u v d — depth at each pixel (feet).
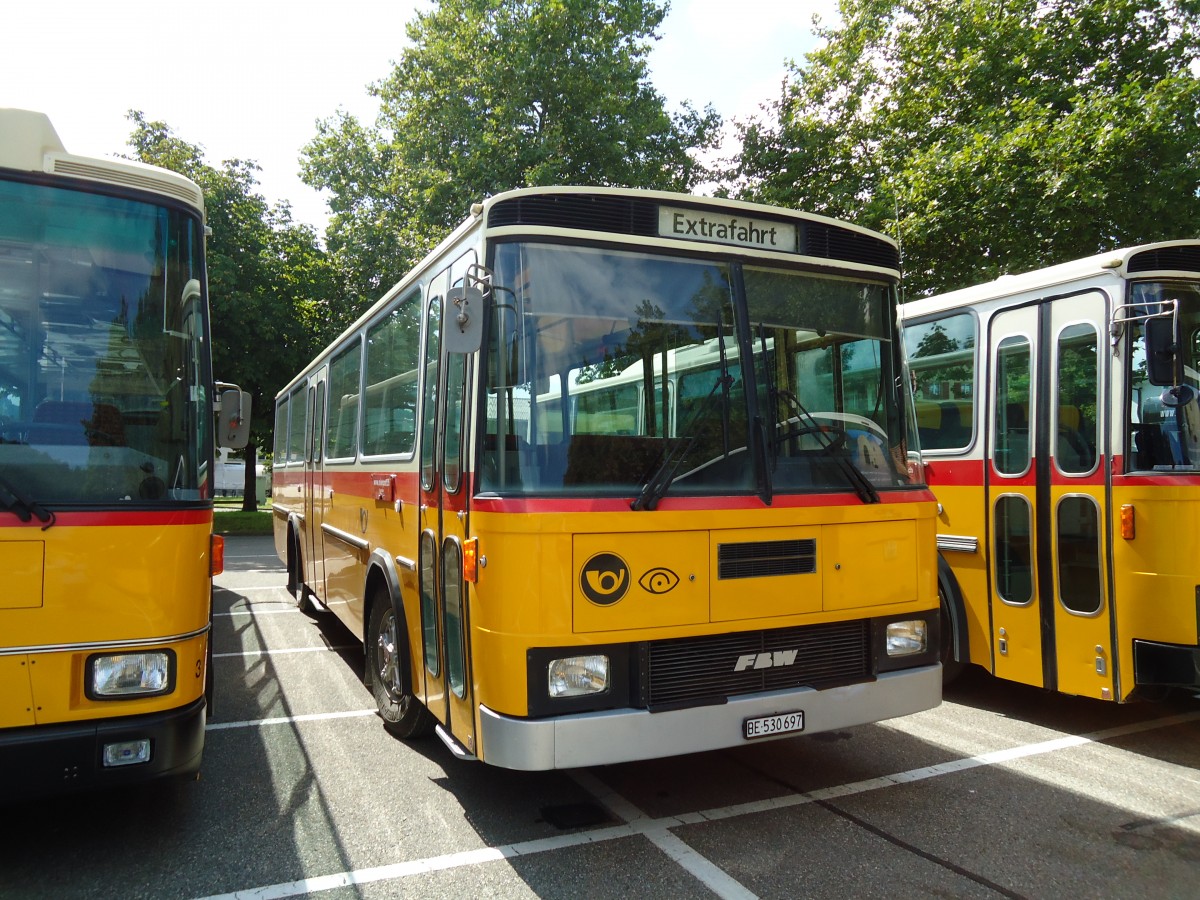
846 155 54.24
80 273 12.16
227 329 71.36
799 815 13.80
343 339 24.68
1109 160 38.32
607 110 66.90
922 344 21.89
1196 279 16.98
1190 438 15.89
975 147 40.63
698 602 12.30
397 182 75.10
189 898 11.09
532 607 11.48
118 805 14.25
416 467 15.99
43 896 11.13
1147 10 46.70
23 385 11.59
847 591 13.55
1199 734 18.16
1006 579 18.93
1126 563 16.24
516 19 69.15
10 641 10.94
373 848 12.60
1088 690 16.99
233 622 31.71
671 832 13.14
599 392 12.55
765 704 12.57
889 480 14.47
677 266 13.48
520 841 12.85
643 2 72.64
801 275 14.42
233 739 17.93
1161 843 12.70
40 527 11.16
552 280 12.66
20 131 12.05
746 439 13.25
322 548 26.94
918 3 50.16
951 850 12.45
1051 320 18.17
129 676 11.53
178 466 12.28
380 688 18.66
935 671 14.29
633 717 11.71
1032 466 18.33
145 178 12.72
